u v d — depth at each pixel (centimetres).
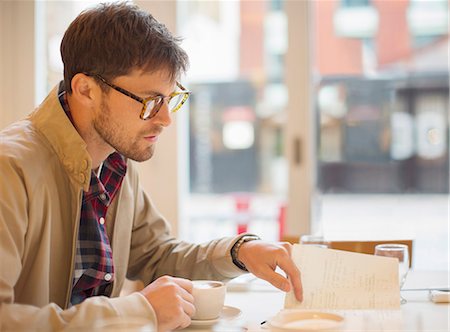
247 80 336
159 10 281
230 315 119
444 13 340
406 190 346
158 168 285
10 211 103
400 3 338
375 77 338
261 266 125
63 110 121
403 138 345
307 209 281
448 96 344
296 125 281
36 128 121
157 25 122
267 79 335
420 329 108
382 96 339
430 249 325
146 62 116
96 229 130
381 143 342
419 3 340
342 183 339
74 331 90
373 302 118
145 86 118
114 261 139
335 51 329
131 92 118
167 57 119
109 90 119
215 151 339
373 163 341
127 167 148
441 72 343
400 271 132
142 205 155
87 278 130
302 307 118
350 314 115
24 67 289
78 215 119
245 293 146
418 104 344
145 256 154
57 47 295
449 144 347
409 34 341
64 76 126
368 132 340
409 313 120
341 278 121
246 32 332
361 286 120
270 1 328
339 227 341
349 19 334
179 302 104
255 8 330
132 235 155
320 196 306
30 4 288
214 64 334
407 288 146
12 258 101
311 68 281
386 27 338
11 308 94
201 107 330
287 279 121
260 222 334
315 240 164
